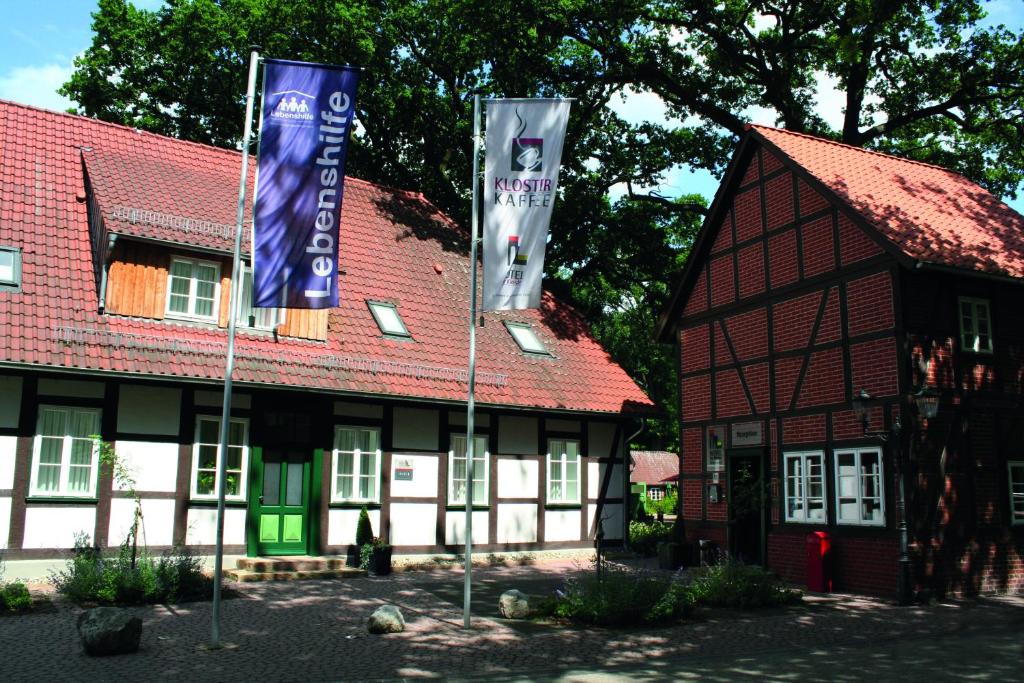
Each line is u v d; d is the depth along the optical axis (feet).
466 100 92.43
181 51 85.25
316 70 37.58
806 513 54.49
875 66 87.56
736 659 31.91
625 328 176.04
